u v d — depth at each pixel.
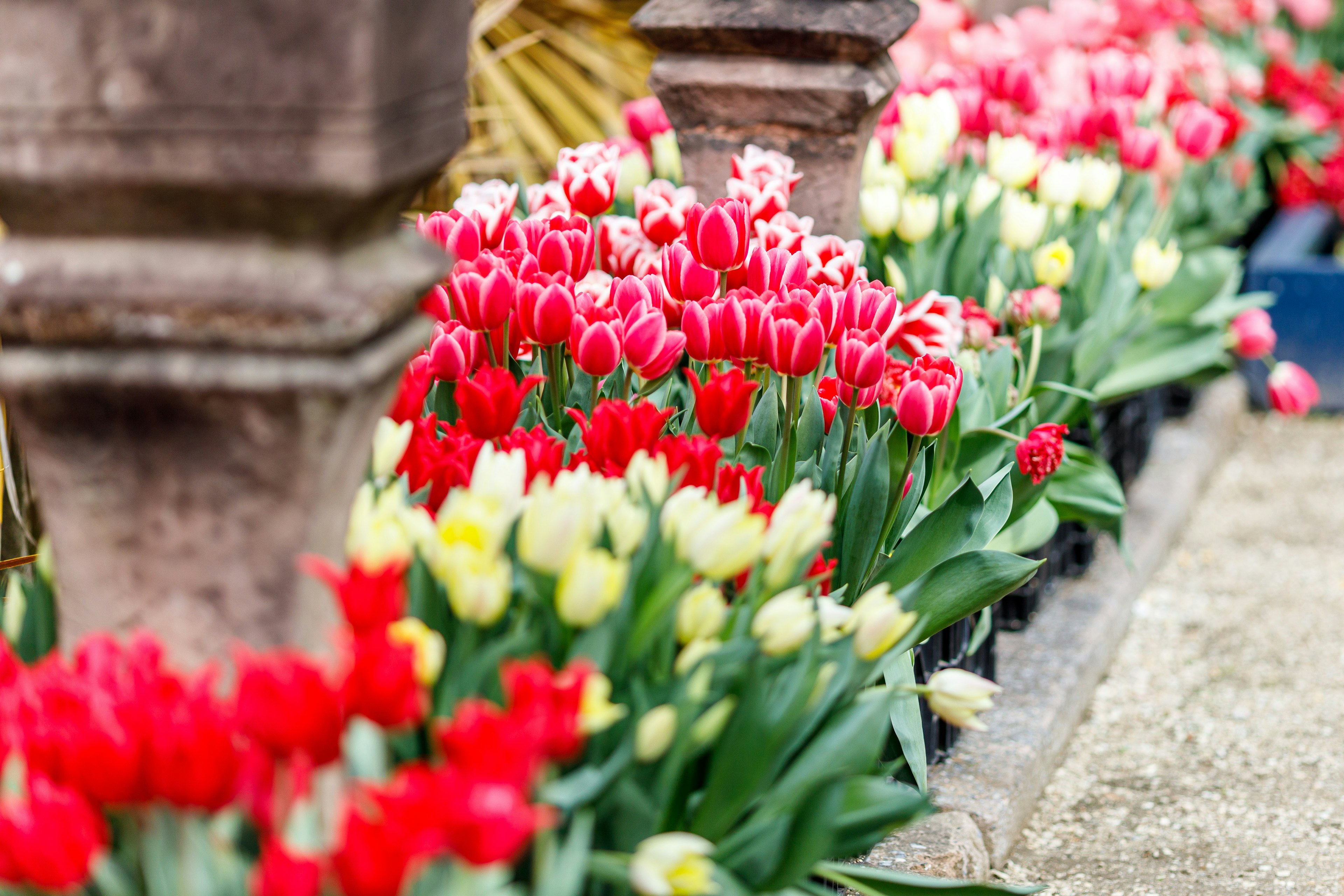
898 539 2.12
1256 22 6.48
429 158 1.28
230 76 1.13
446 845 1.00
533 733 1.06
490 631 1.40
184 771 1.00
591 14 4.48
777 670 1.47
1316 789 2.92
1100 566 3.75
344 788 1.27
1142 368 3.71
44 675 1.16
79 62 1.13
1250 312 3.81
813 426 2.02
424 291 1.31
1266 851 2.68
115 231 1.20
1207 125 3.76
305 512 1.24
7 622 1.46
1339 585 4.02
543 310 1.82
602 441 1.60
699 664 1.37
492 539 1.25
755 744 1.37
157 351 1.20
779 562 1.41
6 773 1.11
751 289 2.01
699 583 1.54
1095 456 3.22
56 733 1.05
